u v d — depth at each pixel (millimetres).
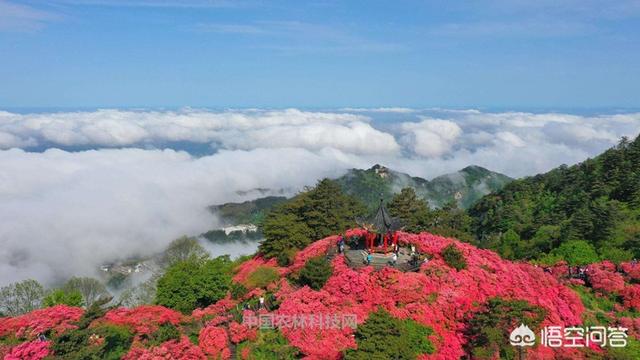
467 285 40625
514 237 82125
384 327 31734
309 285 42781
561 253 62156
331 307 37469
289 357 33938
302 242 57312
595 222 68250
